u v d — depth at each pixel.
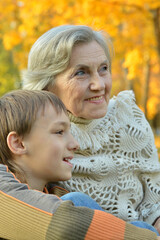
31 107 1.37
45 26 7.06
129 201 1.88
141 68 12.04
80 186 1.79
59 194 1.62
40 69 1.73
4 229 1.21
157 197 1.98
